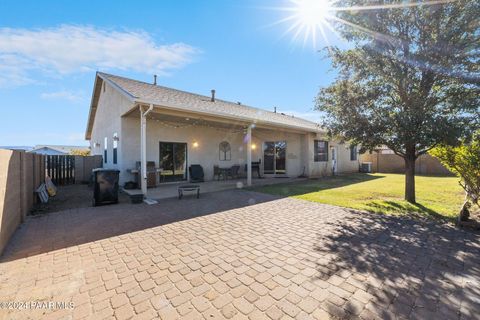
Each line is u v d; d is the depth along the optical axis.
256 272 2.69
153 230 4.15
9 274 2.65
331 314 1.99
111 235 3.90
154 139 10.09
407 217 4.92
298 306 2.09
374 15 5.23
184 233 4.00
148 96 7.57
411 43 5.32
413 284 2.44
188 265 2.87
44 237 3.80
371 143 5.89
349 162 17.89
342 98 5.79
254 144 14.05
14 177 4.02
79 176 11.81
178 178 10.96
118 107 9.58
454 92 4.99
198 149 11.74
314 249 3.33
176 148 10.93
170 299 2.21
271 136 13.82
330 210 5.56
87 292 2.32
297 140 13.56
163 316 1.97
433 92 5.37
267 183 10.75
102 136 12.28
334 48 5.98
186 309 2.06
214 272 2.70
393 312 2.02
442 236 3.82
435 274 2.64
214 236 3.85
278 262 2.94
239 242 3.60
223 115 8.45
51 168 10.92
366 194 7.64
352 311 2.03
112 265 2.87
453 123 4.59
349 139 6.21
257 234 3.95
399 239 3.69
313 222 4.62
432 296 2.24
